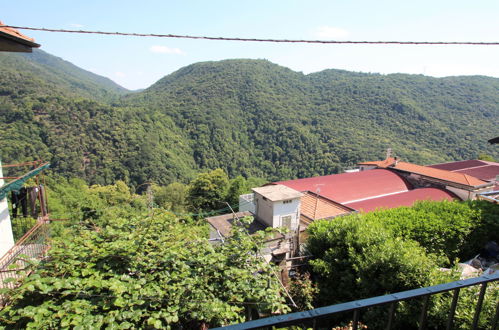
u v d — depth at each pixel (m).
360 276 7.97
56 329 4.30
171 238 6.90
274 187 15.58
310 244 10.55
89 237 6.34
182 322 5.54
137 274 5.48
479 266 9.78
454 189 19.30
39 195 8.59
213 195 39.94
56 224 15.18
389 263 7.43
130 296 4.95
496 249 10.91
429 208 11.73
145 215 7.53
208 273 5.71
